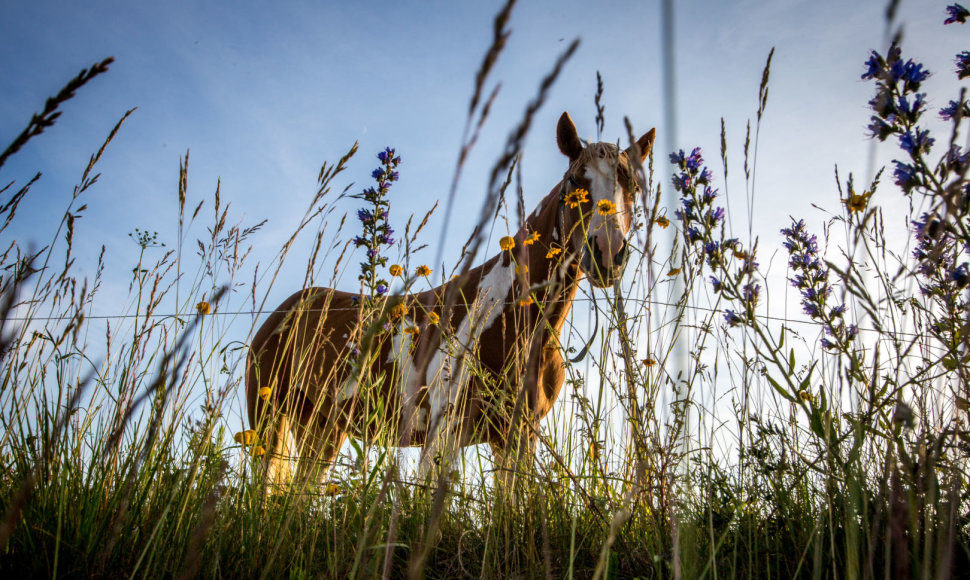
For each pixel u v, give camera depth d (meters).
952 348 1.46
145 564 1.69
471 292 3.95
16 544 1.58
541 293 3.58
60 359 1.97
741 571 1.81
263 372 4.66
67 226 1.90
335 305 4.66
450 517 2.23
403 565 1.95
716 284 1.95
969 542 1.52
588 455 2.31
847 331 1.84
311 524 2.18
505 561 1.82
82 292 1.80
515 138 0.71
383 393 3.22
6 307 1.29
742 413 1.94
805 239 2.02
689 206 1.88
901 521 0.96
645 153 3.95
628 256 2.07
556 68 0.68
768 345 1.72
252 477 2.24
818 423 1.74
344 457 2.24
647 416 1.90
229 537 1.93
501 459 2.27
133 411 1.10
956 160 1.29
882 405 1.45
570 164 4.29
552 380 3.69
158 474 1.84
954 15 1.51
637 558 1.88
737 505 1.87
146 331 2.11
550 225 3.83
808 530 1.81
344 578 1.76
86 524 1.69
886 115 1.37
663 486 1.83
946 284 1.60
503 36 0.70
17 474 1.83
